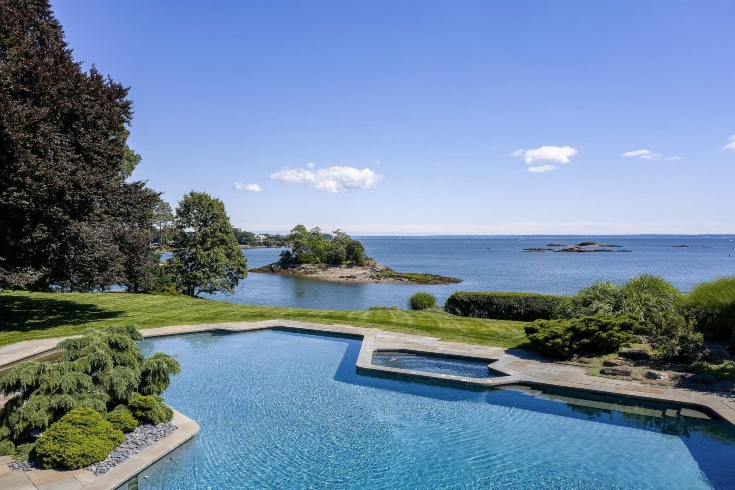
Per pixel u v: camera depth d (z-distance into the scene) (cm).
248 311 2117
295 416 937
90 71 1689
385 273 7212
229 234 3578
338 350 1484
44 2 1620
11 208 1384
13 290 2544
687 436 834
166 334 1638
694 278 5600
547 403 1004
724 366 1091
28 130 1346
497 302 2111
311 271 7850
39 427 709
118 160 1808
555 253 15238
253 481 675
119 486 619
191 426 832
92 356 797
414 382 1152
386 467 725
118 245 1812
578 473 705
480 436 843
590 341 1243
